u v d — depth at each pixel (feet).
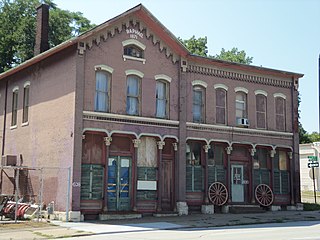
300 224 75.31
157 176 86.28
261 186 99.91
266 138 102.06
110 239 54.70
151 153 86.63
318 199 138.21
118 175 82.17
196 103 94.43
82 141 78.48
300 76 108.99
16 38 134.82
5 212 76.43
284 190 103.65
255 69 101.50
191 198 91.25
